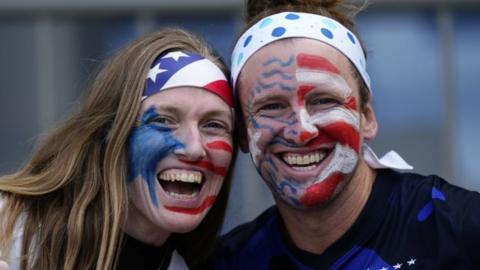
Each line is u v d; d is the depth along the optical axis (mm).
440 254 8984
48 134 10391
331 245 9523
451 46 22531
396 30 22516
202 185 9789
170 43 9805
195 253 10719
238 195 18234
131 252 9992
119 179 9547
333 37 9516
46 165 10156
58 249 9531
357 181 9539
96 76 10367
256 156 9617
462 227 9000
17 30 22531
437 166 22312
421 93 22500
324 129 9344
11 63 22453
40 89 22406
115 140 9555
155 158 9516
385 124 22312
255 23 9922
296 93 9297
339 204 9445
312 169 9398
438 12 22547
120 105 9555
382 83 22516
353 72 9594
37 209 9805
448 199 9359
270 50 9445
